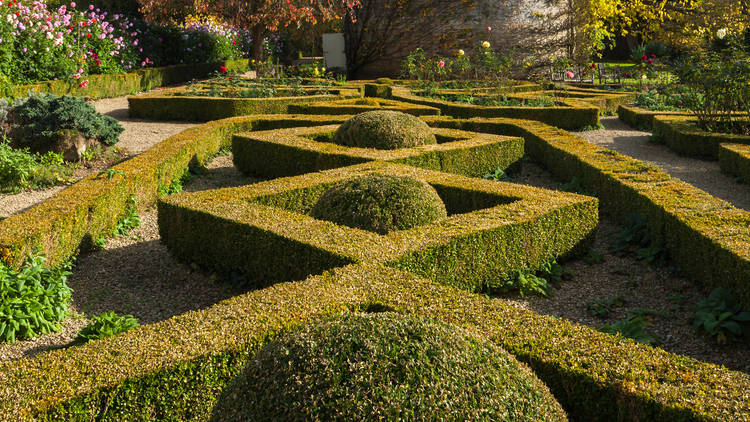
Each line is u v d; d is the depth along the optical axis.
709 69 11.79
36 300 4.53
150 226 7.22
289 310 3.50
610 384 2.72
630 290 5.32
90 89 18.33
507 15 25.34
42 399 2.61
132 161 8.13
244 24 24.28
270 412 2.13
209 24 30.11
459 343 2.34
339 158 8.59
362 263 4.34
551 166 9.92
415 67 21.92
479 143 9.42
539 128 11.49
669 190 6.49
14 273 4.67
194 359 2.96
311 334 2.38
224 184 9.44
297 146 9.16
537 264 5.59
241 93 17.08
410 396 2.11
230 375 3.09
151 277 5.75
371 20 27.67
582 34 25.34
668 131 11.97
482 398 2.13
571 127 14.43
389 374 2.17
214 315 3.44
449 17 25.83
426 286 3.92
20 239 4.93
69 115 9.95
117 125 10.88
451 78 23.39
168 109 15.77
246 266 5.35
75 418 2.67
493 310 3.54
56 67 16.72
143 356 2.96
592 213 6.11
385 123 9.29
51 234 5.41
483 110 14.65
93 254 6.26
